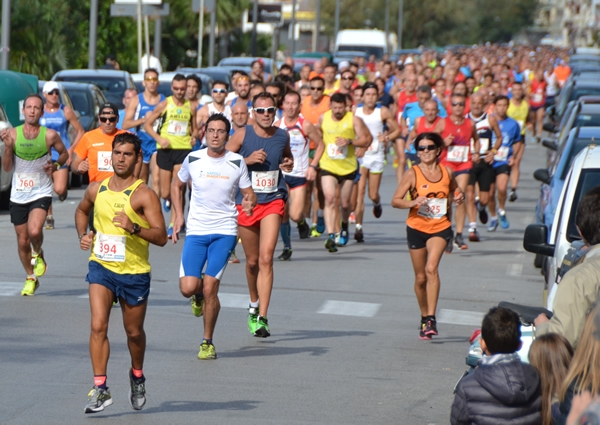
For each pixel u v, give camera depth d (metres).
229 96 47.59
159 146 42.72
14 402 20.78
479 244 45.59
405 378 23.62
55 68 89.19
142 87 80.06
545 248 24.28
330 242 41.44
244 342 26.59
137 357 20.34
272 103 27.42
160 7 83.06
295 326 28.70
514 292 34.84
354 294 33.34
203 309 24.91
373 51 168.88
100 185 20.33
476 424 14.98
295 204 38.69
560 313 14.66
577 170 27.03
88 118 64.31
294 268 37.69
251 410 20.72
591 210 15.32
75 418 19.88
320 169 41.72
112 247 19.94
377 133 46.00
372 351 26.08
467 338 28.00
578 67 123.75
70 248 39.84
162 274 35.56
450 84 78.56
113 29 116.62
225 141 24.61
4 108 54.56
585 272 14.69
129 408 20.64
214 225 24.56
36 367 23.41
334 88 58.88
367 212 54.47
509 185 68.69
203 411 20.58
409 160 45.16
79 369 23.36
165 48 134.62
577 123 47.28
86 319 28.23
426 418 20.64
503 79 88.06
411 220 27.59
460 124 43.31
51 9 90.50
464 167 43.41
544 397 14.28
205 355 24.67
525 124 61.47
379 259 40.19
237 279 34.97
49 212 44.47
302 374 23.66
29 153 30.48
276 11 139.25
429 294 27.41
